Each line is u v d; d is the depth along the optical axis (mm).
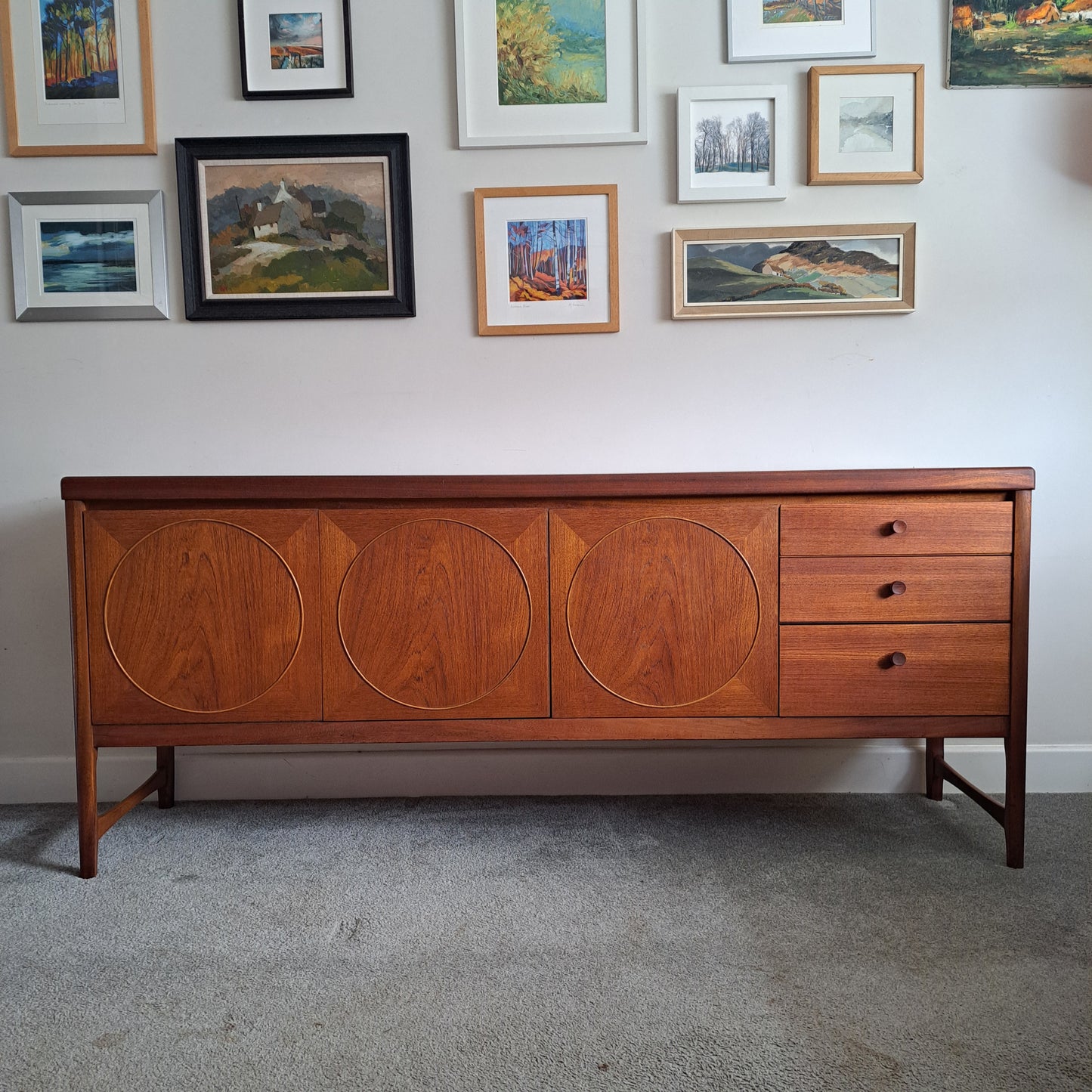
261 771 2273
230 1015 1359
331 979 1451
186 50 2186
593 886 1762
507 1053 1264
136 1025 1338
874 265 2199
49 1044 1292
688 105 2168
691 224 2211
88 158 2205
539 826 2072
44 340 2230
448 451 2258
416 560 1808
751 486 1775
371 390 2246
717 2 2174
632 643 1816
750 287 2207
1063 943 1539
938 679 1812
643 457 2256
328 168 2197
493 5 2164
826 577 1803
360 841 1998
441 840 1997
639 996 1395
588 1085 1198
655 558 1804
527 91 2184
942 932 1577
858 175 2170
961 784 2041
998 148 2186
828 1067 1229
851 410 2244
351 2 2174
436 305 2230
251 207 2201
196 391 2242
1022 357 2223
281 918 1651
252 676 1823
